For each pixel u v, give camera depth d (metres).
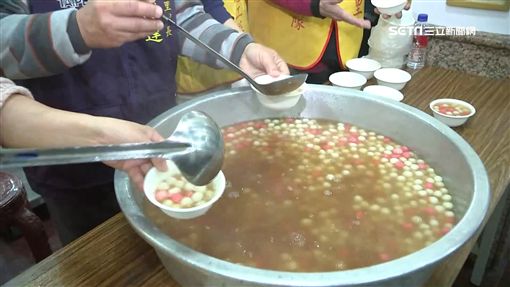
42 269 0.74
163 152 0.63
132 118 1.12
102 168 1.12
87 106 1.05
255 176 0.97
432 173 0.97
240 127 1.14
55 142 0.68
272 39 1.68
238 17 1.57
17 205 1.44
